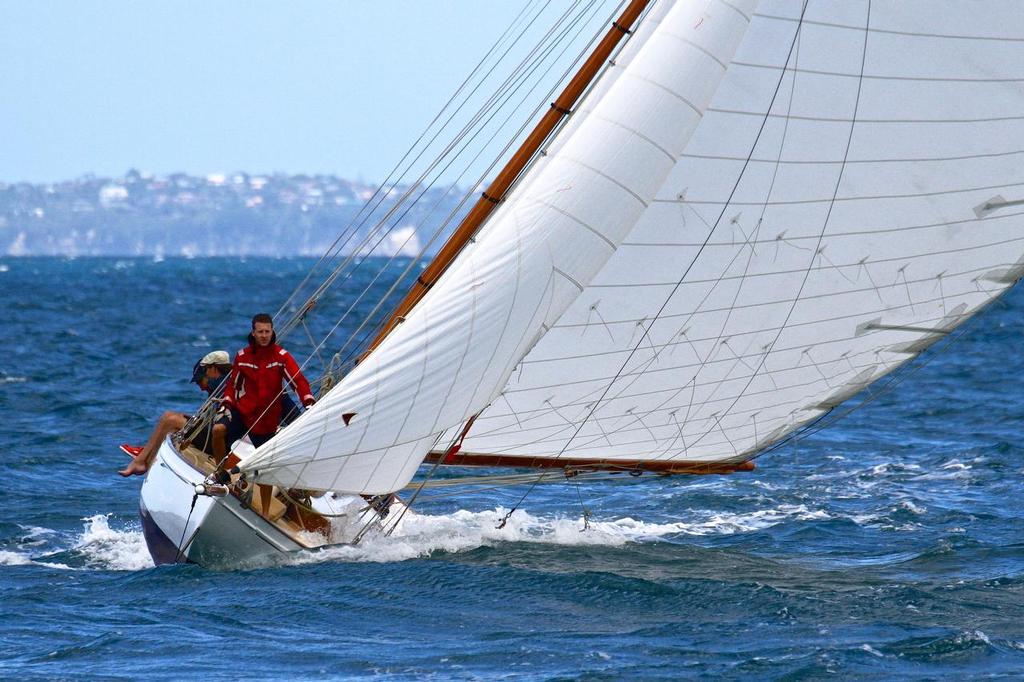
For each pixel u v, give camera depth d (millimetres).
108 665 45094
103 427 113625
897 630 49969
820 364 67312
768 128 59531
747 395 66688
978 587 56875
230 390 61688
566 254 56188
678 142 57281
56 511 75688
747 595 55094
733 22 57781
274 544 58875
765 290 62812
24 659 45844
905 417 122938
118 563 61906
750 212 60469
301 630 49531
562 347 60156
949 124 62344
